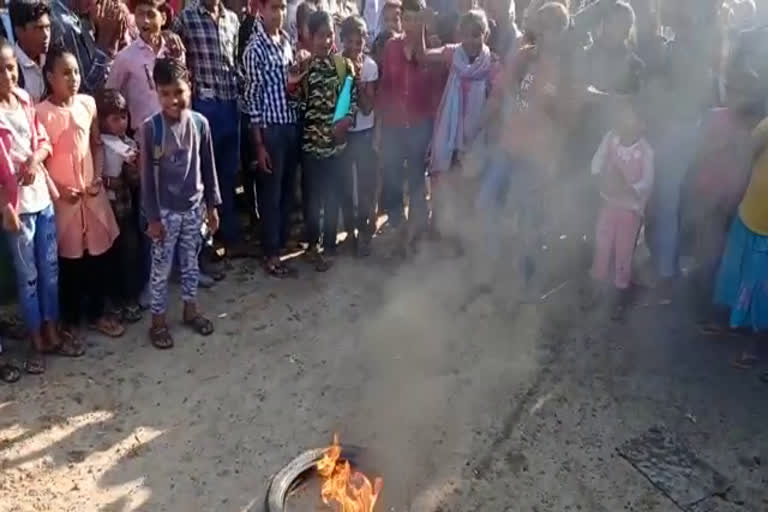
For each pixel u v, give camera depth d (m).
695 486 4.00
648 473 4.07
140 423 4.25
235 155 5.75
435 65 5.96
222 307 5.38
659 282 5.75
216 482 3.88
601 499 3.90
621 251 5.29
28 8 4.47
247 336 5.07
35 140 4.31
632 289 5.70
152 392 4.50
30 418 4.23
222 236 5.97
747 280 4.74
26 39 4.55
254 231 6.39
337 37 6.30
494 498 3.87
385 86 5.94
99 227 4.77
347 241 6.38
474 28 5.68
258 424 4.29
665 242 5.45
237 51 5.70
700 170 5.20
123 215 4.99
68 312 4.99
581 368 4.89
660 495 3.94
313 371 4.75
